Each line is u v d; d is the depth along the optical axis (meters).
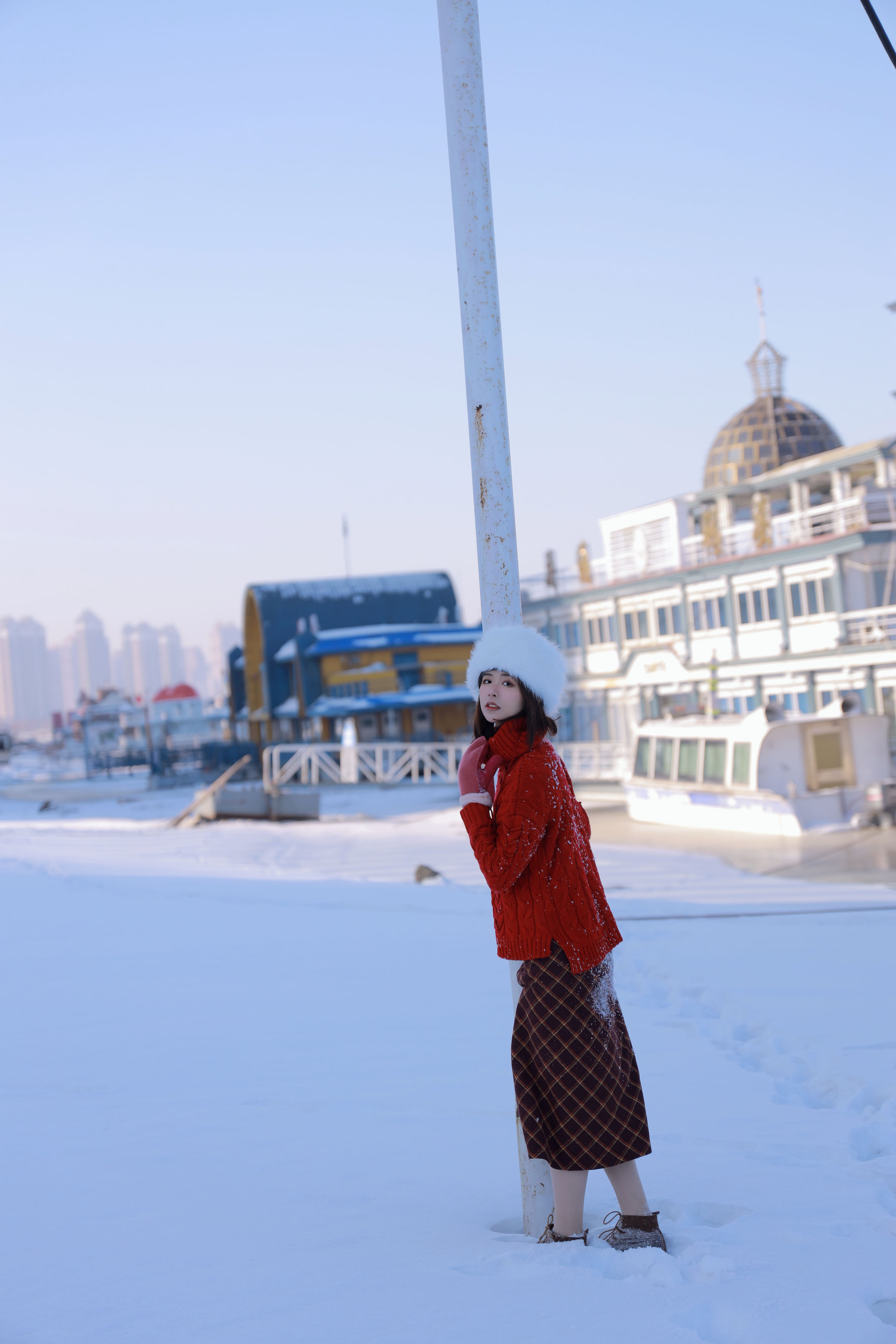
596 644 51.38
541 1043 3.30
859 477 43.62
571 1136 3.25
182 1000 7.05
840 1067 5.43
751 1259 2.98
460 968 8.23
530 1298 2.74
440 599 77.94
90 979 7.69
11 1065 5.51
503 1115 4.66
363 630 66.75
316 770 50.62
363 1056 5.68
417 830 28.94
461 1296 2.79
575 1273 2.89
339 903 12.44
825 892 16.36
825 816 27.75
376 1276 2.97
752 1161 4.02
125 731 110.12
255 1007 6.86
